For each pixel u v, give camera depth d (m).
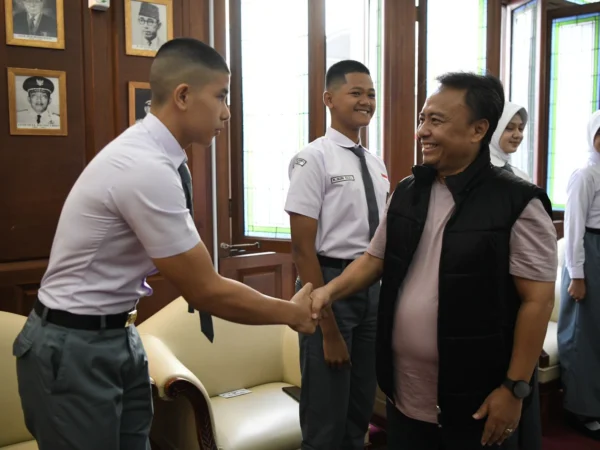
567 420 2.90
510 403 1.25
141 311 2.63
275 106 2.94
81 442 1.31
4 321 1.96
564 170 4.13
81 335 1.32
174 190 1.27
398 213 1.41
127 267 1.36
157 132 1.33
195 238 1.31
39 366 1.30
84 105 2.48
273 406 2.19
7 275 2.33
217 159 2.87
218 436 1.94
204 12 2.76
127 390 1.46
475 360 1.29
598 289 2.63
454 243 1.28
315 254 1.91
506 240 1.25
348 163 1.98
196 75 1.33
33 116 2.36
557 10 3.97
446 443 1.36
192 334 2.31
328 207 1.93
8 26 2.27
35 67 2.35
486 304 1.27
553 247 1.25
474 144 1.31
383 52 3.45
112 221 1.29
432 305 1.33
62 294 1.32
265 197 2.96
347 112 1.99
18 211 2.36
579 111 4.10
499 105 1.30
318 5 2.90
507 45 4.07
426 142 1.33
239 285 1.37
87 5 2.45
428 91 3.62
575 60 4.05
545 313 1.25
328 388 1.90
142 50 2.58
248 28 2.87
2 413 1.91
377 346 1.47
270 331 2.51
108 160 1.28
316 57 2.91
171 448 2.10
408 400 1.43
